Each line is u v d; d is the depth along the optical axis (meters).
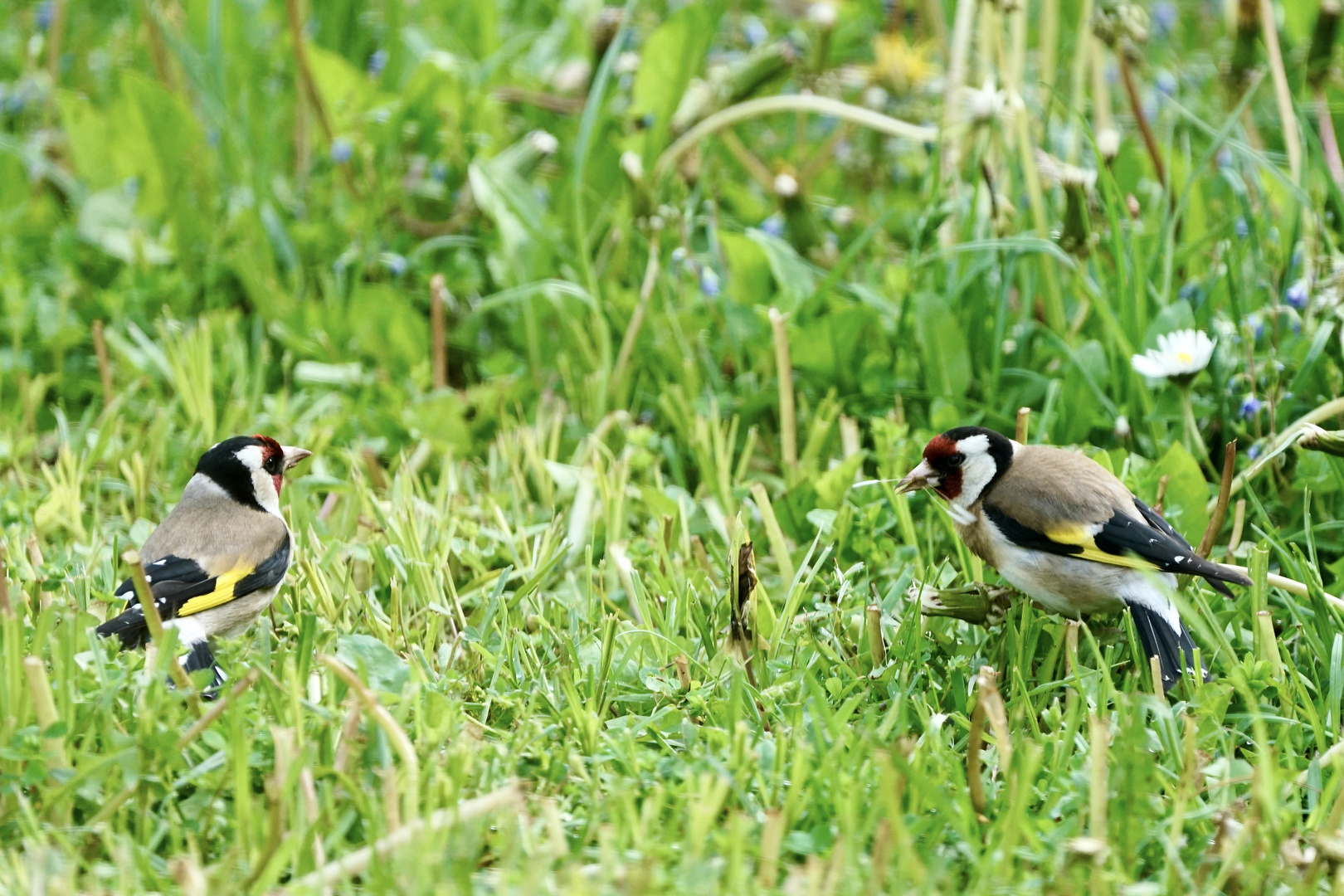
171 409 11.78
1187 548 8.51
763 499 9.74
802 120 15.56
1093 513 8.66
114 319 13.09
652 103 13.13
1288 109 11.73
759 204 14.51
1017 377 11.73
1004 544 8.91
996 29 12.05
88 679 7.40
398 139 14.25
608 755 7.51
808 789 7.21
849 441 11.24
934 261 12.05
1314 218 11.19
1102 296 11.16
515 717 8.05
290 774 6.73
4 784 6.84
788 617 8.78
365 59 16.97
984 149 11.91
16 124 16.19
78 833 6.77
